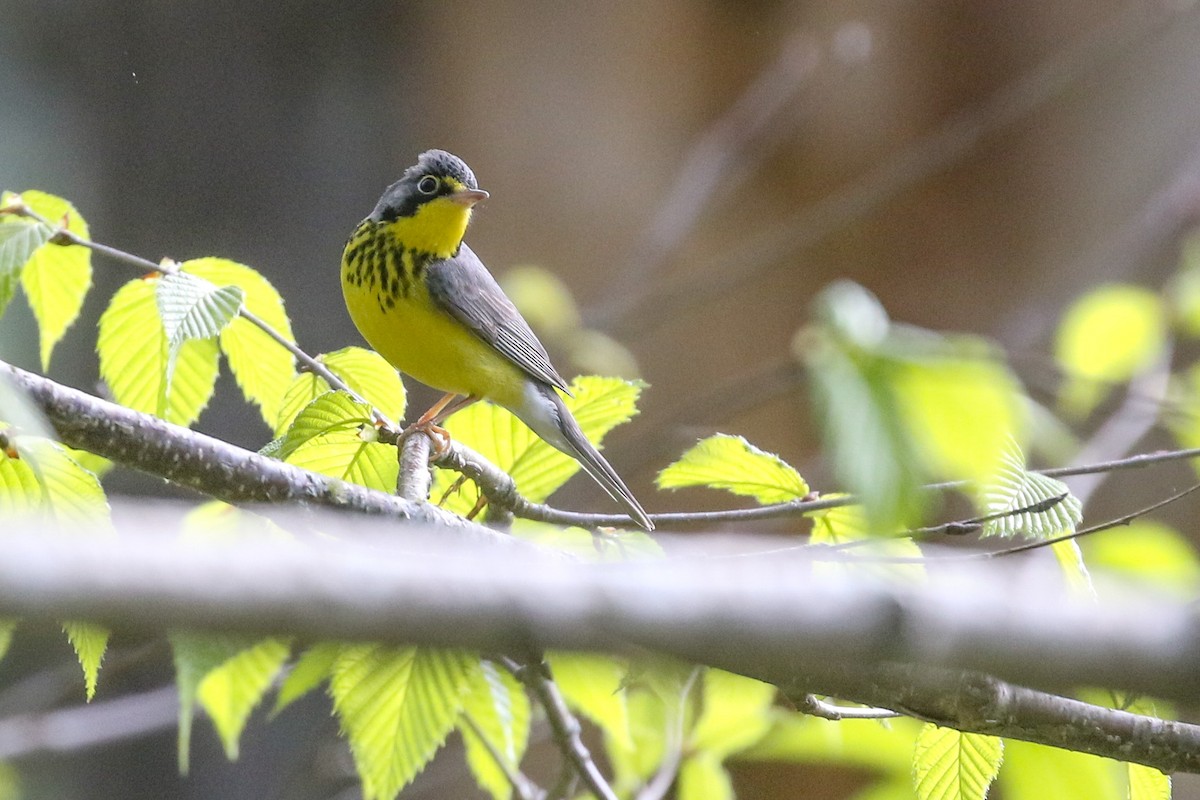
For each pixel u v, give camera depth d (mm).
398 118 21656
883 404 3512
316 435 7500
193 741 18797
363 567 2947
